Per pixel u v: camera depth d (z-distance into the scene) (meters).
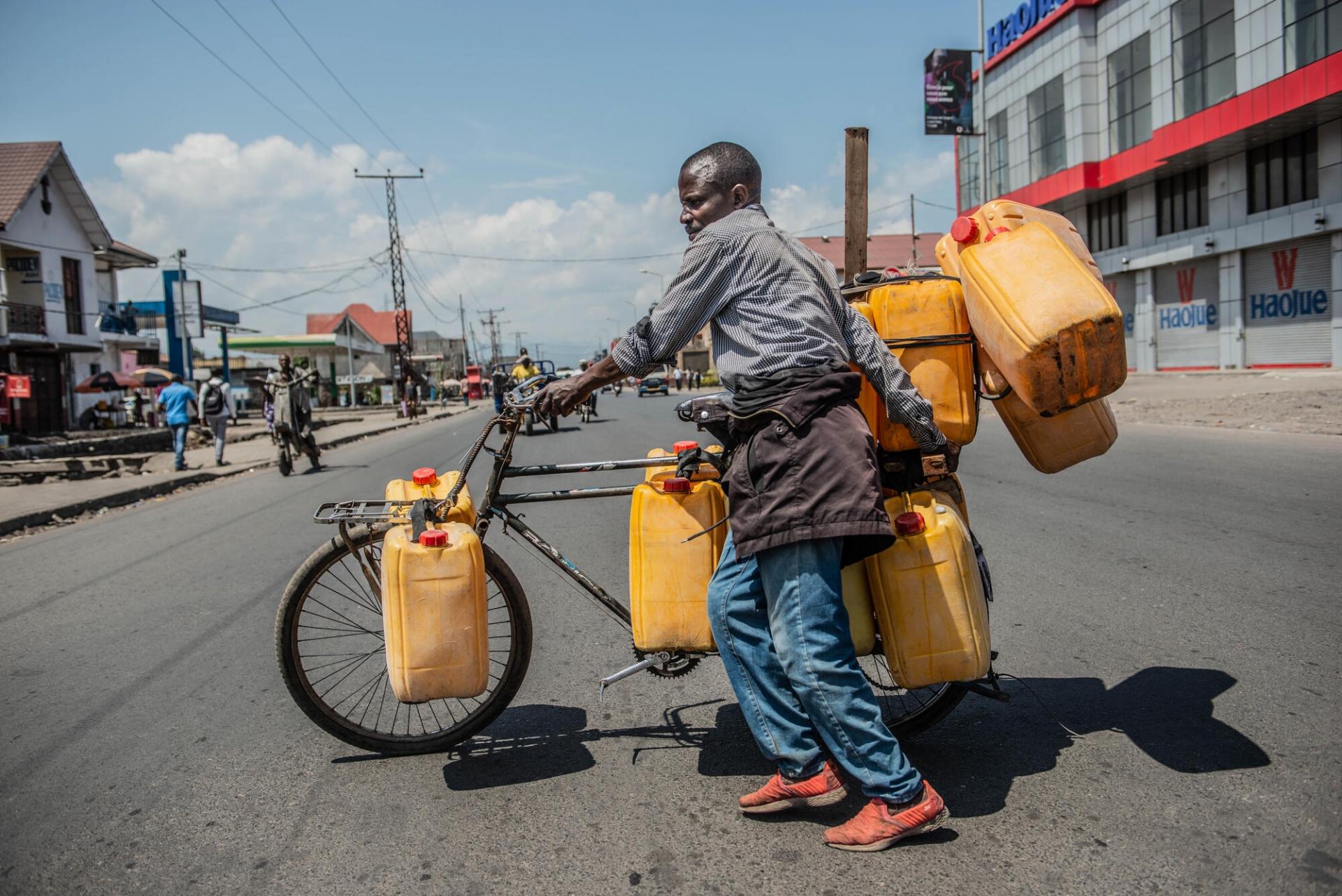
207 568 6.16
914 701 2.97
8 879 2.27
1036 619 4.05
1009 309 2.26
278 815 2.58
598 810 2.55
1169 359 28.34
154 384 31.77
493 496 2.88
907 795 2.27
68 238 30.86
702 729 3.10
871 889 2.10
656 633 2.68
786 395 2.24
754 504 2.26
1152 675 3.32
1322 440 9.45
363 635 4.32
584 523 7.22
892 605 2.42
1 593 5.70
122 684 3.79
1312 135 22.30
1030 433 2.60
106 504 10.16
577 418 23.42
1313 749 2.65
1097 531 5.78
